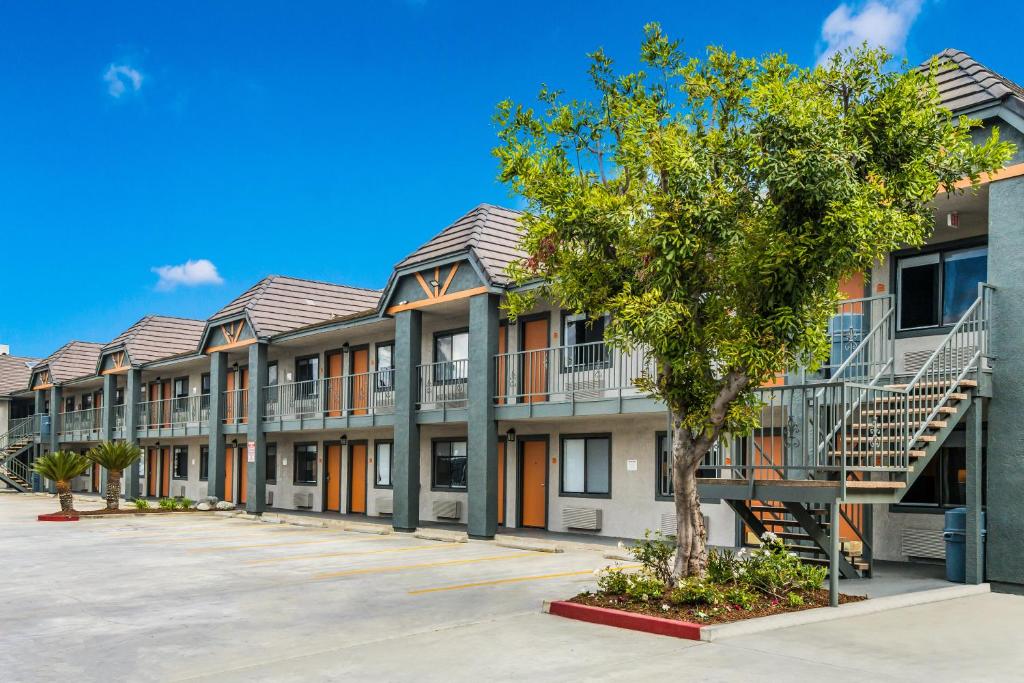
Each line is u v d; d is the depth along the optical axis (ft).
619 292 37.04
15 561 60.34
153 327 141.59
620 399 62.49
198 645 33.27
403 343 80.23
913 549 51.93
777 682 25.67
